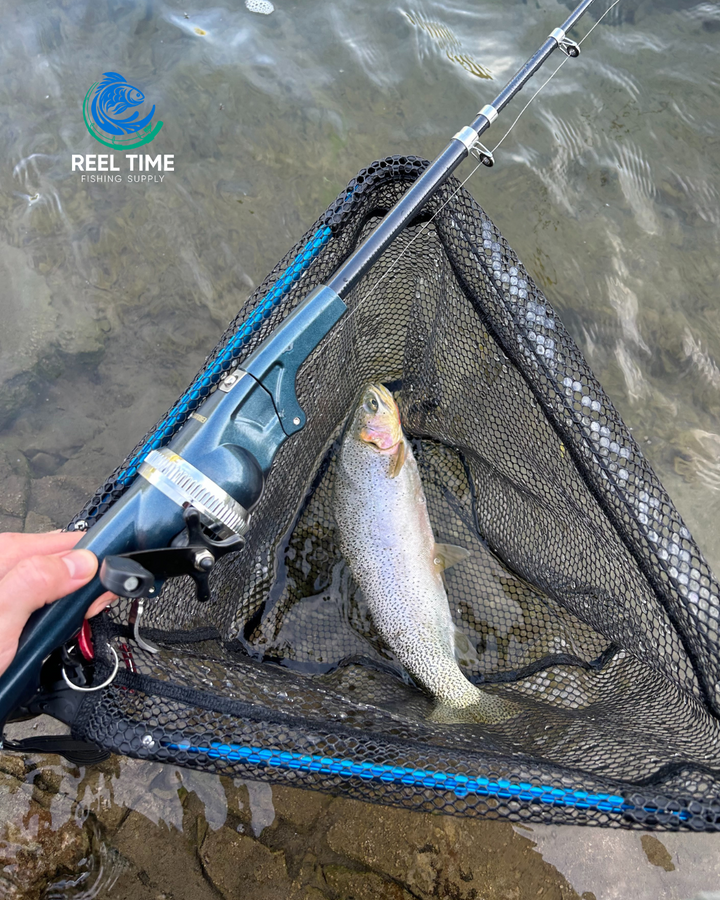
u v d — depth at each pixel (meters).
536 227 0.77
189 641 0.48
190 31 0.87
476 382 0.54
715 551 0.65
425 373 0.60
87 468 0.70
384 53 0.86
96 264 0.76
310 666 0.57
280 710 0.42
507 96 0.43
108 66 0.84
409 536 0.60
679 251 0.76
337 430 0.63
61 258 0.76
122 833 0.51
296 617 0.59
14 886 0.48
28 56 0.84
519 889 0.49
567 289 0.74
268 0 0.89
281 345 0.38
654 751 0.42
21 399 0.71
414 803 0.38
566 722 0.48
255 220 0.78
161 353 0.74
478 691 0.54
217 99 0.83
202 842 0.51
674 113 0.81
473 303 0.49
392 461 0.59
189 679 0.41
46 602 0.33
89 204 0.78
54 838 0.50
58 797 0.51
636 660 0.51
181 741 0.37
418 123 0.82
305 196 0.79
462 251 0.47
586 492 0.47
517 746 0.45
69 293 0.75
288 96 0.83
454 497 0.63
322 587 0.60
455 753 0.39
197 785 0.52
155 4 0.88
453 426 0.61
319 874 0.50
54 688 0.38
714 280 0.75
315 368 0.53
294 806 0.52
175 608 0.47
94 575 0.34
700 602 0.40
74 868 0.49
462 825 0.51
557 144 0.80
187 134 0.81
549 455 0.50
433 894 0.49
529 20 0.86
